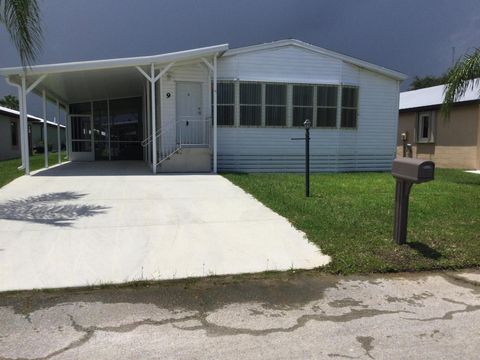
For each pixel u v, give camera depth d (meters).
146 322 3.39
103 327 3.30
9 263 4.65
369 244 5.25
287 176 11.96
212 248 5.24
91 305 3.69
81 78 13.16
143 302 3.77
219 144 13.80
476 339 3.18
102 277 4.30
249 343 3.09
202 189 9.17
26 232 5.77
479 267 4.71
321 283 4.25
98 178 10.94
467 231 5.86
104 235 5.69
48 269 4.50
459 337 3.21
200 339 3.14
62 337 3.14
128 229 5.98
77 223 6.23
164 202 7.74
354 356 2.93
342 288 4.13
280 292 4.02
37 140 32.62
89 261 4.75
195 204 7.58
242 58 13.77
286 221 6.39
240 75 13.77
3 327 3.29
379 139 15.50
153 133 12.05
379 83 15.30
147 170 13.26
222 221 6.42
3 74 11.07
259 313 3.58
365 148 15.38
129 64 11.69
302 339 3.15
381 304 3.78
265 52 13.93
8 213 6.80
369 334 3.24
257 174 12.45
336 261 4.73
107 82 14.42
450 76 11.67
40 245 5.25
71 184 9.82
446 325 3.40
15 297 3.84
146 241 5.47
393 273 4.53
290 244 5.38
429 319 3.50
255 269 4.57
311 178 11.82
